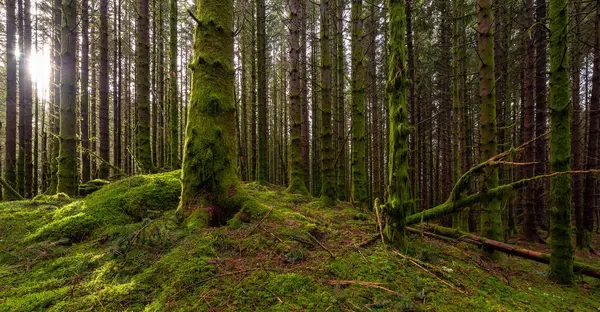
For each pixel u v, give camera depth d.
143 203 3.91
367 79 12.03
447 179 14.18
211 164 3.53
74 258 2.61
